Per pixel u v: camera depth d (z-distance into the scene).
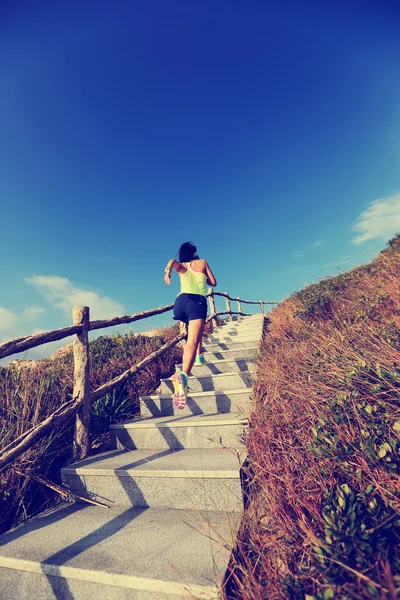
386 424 1.80
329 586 1.13
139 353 5.11
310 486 1.72
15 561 1.67
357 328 3.27
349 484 1.62
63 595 1.58
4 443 2.55
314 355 3.13
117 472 2.29
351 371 2.30
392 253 6.50
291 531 1.53
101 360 4.90
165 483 2.18
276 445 2.16
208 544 1.66
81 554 1.67
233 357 4.93
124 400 3.66
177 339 4.91
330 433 1.88
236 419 2.70
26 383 3.16
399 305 3.65
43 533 1.94
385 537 1.24
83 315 3.00
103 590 1.51
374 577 1.15
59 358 4.89
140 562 1.55
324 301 5.15
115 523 2.00
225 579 1.39
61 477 2.46
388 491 1.40
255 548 1.53
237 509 2.00
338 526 1.31
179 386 2.87
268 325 6.80
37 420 2.77
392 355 2.33
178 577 1.41
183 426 2.81
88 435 2.84
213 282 3.62
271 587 1.30
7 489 2.25
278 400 2.62
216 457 2.40
